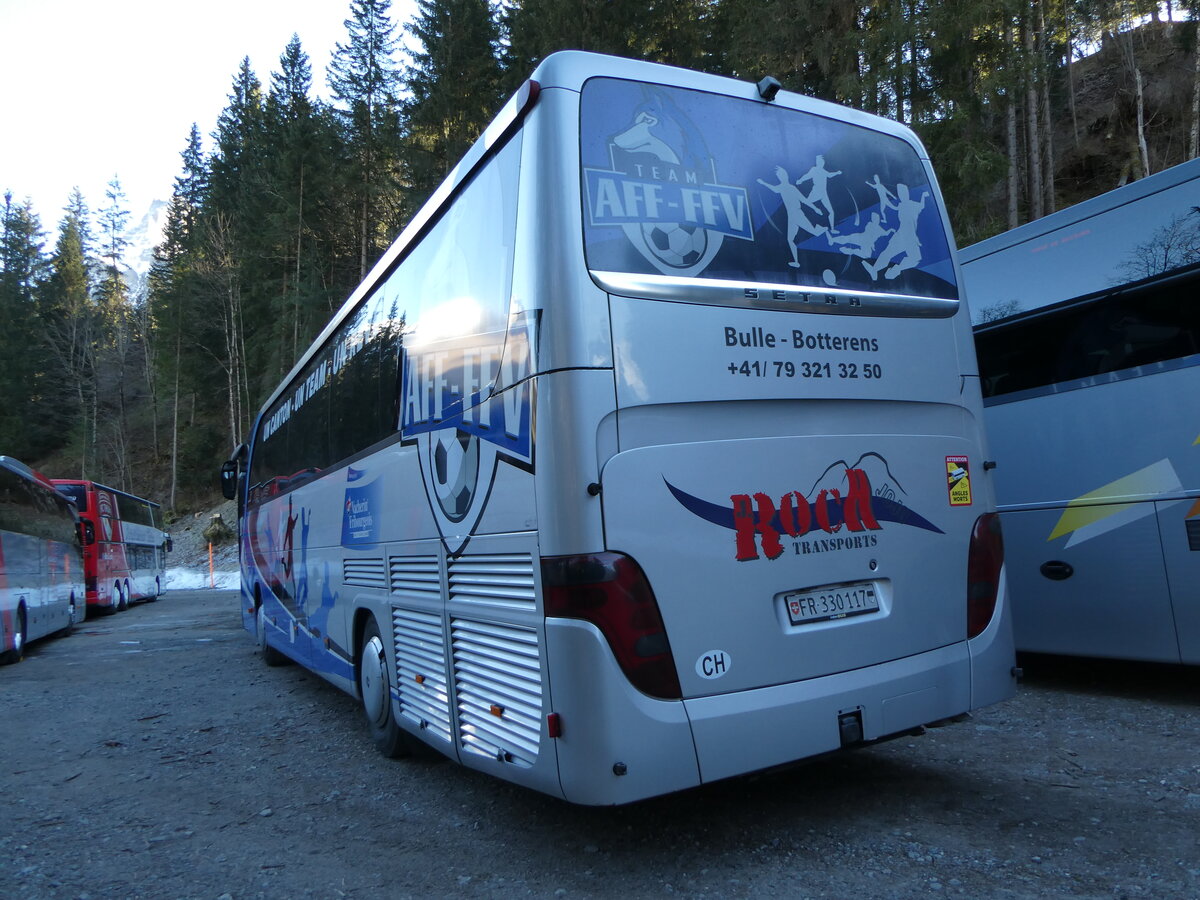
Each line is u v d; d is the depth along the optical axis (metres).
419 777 5.19
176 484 55.22
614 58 3.62
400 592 4.94
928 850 3.49
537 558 3.28
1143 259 5.68
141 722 7.39
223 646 13.05
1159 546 5.52
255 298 48.16
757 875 3.35
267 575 10.05
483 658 3.81
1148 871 3.16
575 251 3.28
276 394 9.66
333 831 4.30
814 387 3.69
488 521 3.72
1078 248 6.10
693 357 3.40
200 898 3.54
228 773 5.58
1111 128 32.12
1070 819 3.73
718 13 26.47
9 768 5.95
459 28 31.88
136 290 84.06
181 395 56.47
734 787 4.42
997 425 6.59
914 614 3.83
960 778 4.39
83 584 18.67
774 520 3.50
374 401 5.59
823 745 3.46
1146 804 3.86
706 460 3.37
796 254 3.81
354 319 6.30
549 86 3.45
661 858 3.59
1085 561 5.96
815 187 3.97
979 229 18.91
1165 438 5.51
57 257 71.75
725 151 3.75
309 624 7.64
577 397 3.17
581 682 3.09
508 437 3.54
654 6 24.75
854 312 3.89
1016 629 6.48
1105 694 6.08
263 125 52.78
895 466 3.88
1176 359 5.46
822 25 19.86
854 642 3.62
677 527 3.28
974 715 5.69
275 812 4.68
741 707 3.29
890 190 4.23
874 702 3.62
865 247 4.05
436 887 3.49
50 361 65.56
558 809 4.34
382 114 40.44
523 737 3.45
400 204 35.81
